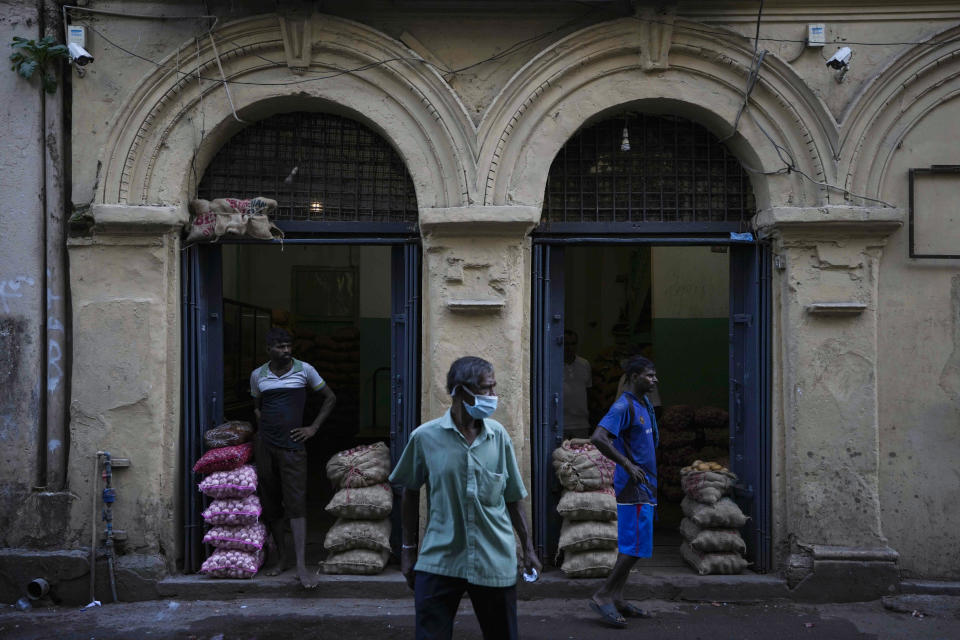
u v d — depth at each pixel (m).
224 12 5.15
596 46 5.11
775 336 5.22
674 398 8.19
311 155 5.48
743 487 5.39
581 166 5.48
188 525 5.25
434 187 5.18
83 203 5.10
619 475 4.64
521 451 5.12
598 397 9.21
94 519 4.98
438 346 5.11
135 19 5.16
